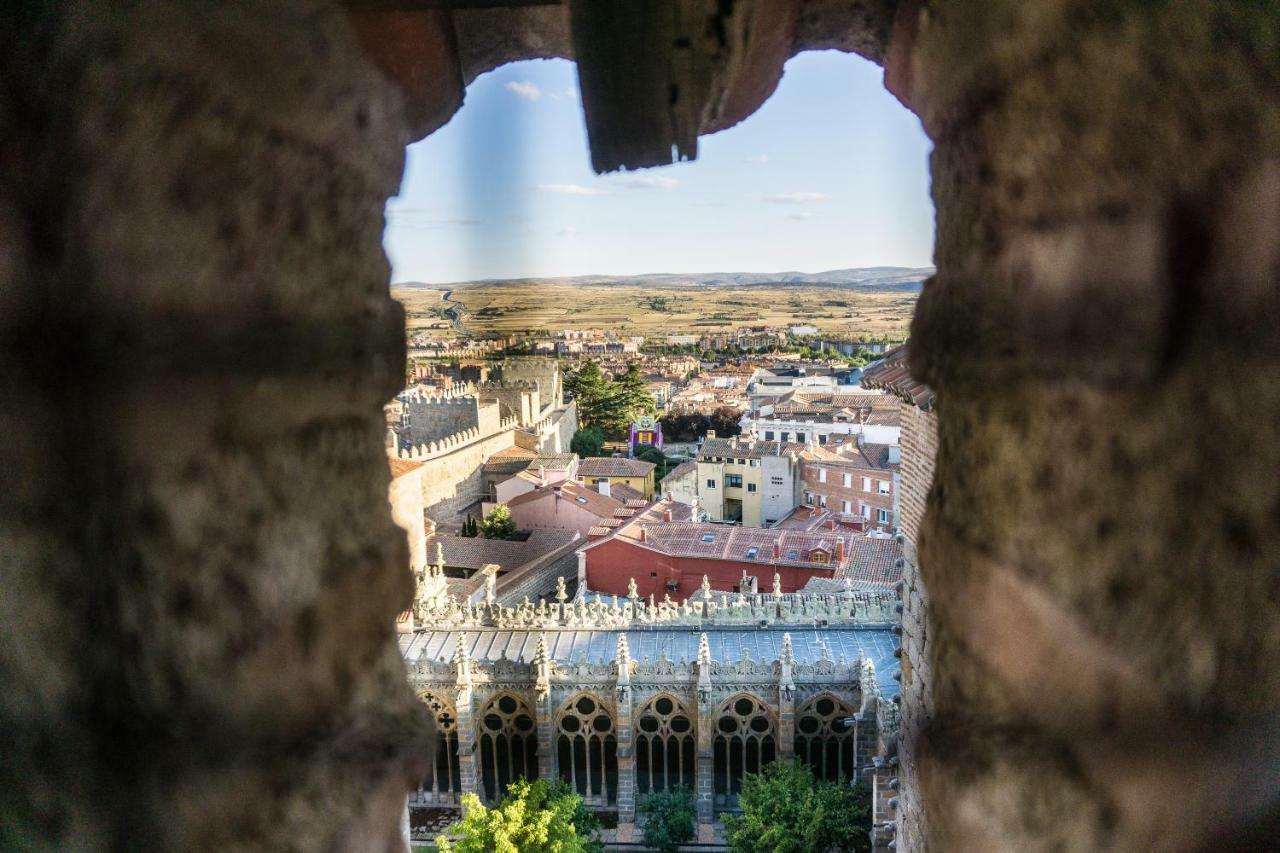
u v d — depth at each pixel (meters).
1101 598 4.19
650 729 59.22
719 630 65.62
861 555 81.81
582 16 5.12
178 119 4.25
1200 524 3.95
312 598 4.74
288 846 4.52
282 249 4.68
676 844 53.41
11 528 4.30
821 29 6.73
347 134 5.14
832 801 45.25
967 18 4.84
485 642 65.50
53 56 4.25
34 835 4.42
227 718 4.45
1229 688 3.95
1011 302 4.58
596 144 5.63
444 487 129.50
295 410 4.73
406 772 5.07
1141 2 3.92
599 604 72.62
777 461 135.25
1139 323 3.98
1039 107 4.34
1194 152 3.89
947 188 5.31
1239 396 3.91
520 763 65.19
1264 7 3.90
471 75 7.17
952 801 4.84
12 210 4.23
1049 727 4.44
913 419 22.64
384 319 5.54
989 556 4.73
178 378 4.29
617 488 136.00
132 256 4.21
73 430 4.30
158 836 4.36
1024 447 4.53
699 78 5.32
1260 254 3.88
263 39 4.53
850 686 57.06
